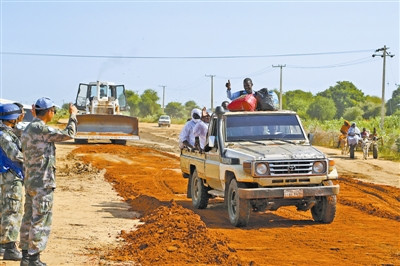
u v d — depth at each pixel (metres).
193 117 29.00
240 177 21.77
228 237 20.25
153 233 19.91
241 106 25.30
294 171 21.83
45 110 15.23
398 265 16.62
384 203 29.17
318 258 17.38
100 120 68.81
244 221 21.98
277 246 18.92
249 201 21.80
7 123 16.95
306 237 20.41
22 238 15.38
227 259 16.78
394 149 64.31
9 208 16.72
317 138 82.00
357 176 43.16
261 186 21.84
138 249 18.23
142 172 42.66
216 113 24.39
